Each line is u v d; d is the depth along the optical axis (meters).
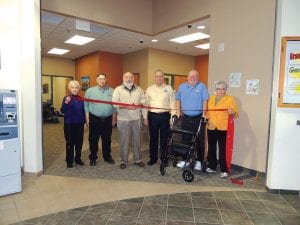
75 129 3.83
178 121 3.63
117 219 2.36
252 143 3.69
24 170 3.49
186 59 9.82
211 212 2.53
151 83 8.84
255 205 2.70
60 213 2.46
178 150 3.38
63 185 3.17
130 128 3.85
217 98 3.58
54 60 11.57
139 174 3.60
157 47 8.59
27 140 3.44
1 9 3.22
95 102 3.82
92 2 5.19
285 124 2.93
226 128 3.50
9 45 3.29
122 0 5.66
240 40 3.81
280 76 2.87
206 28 5.93
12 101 2.85
